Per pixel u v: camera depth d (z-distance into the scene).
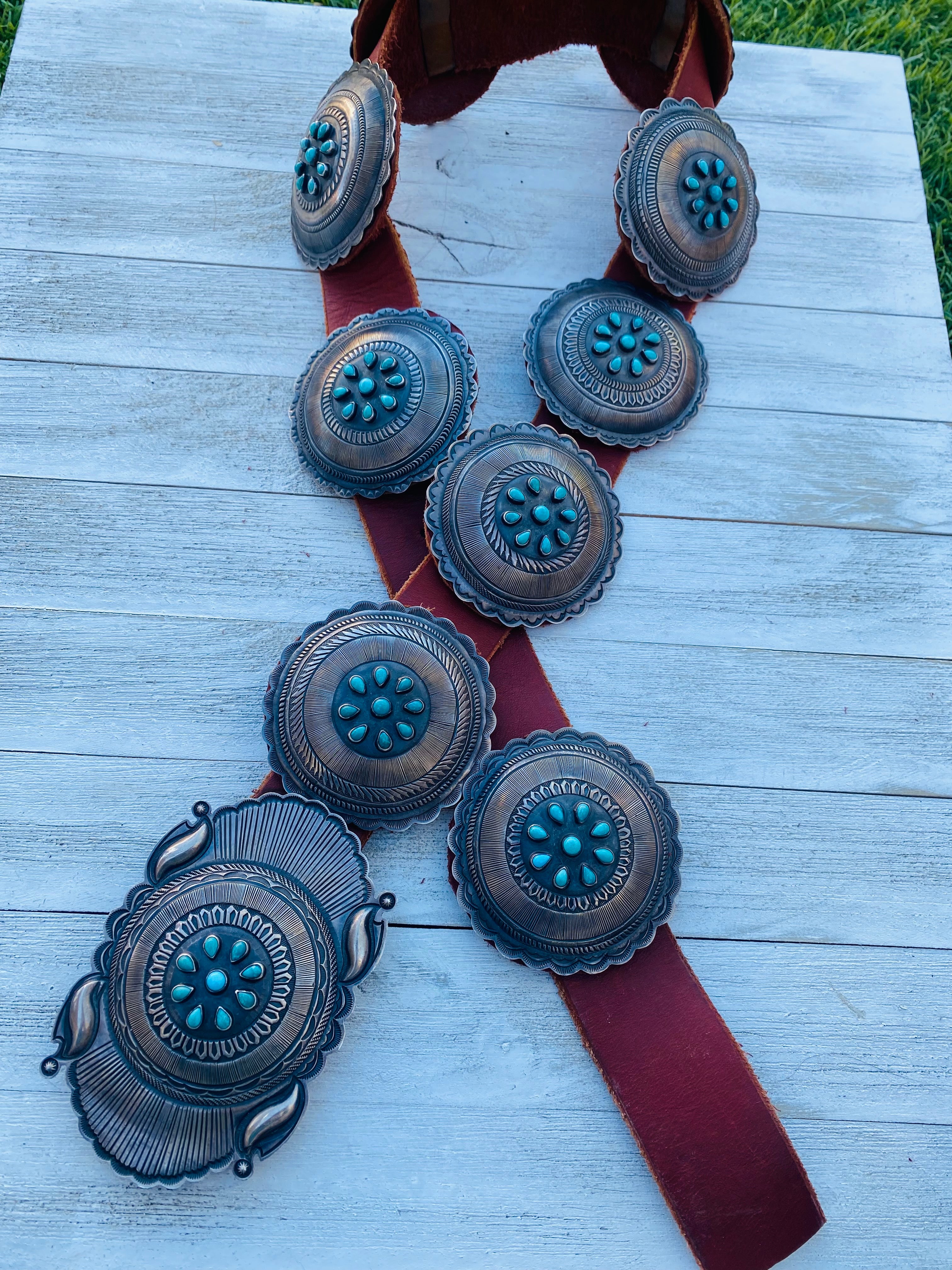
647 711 0.36
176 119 0.43
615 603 0.38
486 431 0.36
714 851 0.35
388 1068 0.32
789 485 0.40
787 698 0.37
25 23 0.44
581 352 0.38
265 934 0.31
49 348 0.39
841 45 0.57
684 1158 0.31
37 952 0.33
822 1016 0.34
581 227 0.43
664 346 0.38
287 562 0.37
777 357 0.41
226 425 0.39
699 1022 0.33
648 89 0.44
